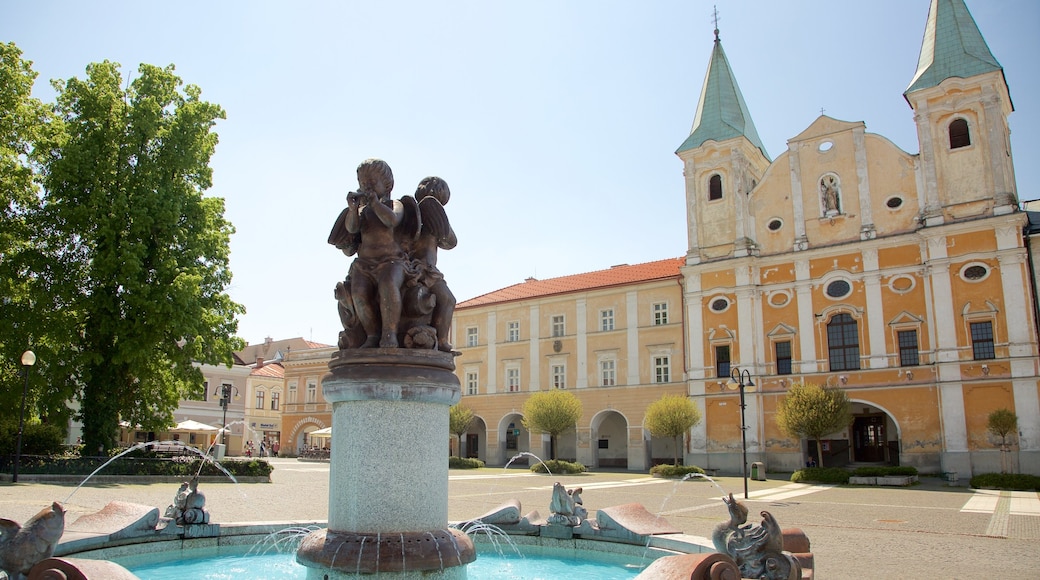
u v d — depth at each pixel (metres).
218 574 7.89
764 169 49.53
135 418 31.06
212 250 31.77
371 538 5.86
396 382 6.17
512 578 7.98
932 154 38.81
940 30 40.09
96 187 28.28
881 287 39.53
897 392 38.03
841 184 41.91
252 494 21.67
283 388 69.06
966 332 36.41
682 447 45.81
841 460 40.62
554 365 51.88
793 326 41.75
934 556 11.79
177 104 31.81
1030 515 19.06
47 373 27.33
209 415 62.75
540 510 17.89
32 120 26.64
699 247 45.34
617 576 8.12
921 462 36.78
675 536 9.09
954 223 37.22
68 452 29.16
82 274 28.34
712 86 47.88
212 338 30.86
